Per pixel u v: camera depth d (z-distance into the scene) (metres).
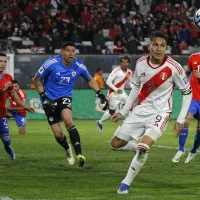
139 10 56.47
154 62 13.85
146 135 13.58
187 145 26.34
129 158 20.69
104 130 34.81
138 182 15.38
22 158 20.67
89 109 44.91
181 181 15.60
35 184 15.07
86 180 15.73
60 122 18.67
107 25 53.06
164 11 56.00
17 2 51.66
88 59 45.25
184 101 14.00
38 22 50.72
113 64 45.62
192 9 58.03
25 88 44.22
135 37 52.72
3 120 19.31
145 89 14.05
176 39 53.16
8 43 45.69
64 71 18.27
